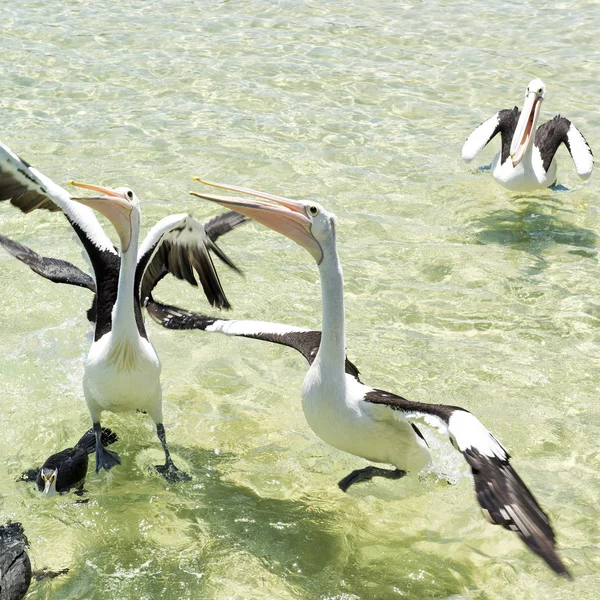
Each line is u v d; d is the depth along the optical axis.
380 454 5.02
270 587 4.55
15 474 5.33
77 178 9.07
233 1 14.78
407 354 6.64
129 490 5.29
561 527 4.95
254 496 5.29
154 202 8.71
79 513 5.03
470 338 6.88
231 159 9.73
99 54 12.39
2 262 7.71
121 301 5.09
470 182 9.52
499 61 12.55
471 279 7.70
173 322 6.01
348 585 4.59
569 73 12.14
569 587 4.54
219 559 4.74
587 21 14.02
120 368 5.20
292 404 6.18
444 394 6.17
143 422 5.97
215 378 6.44
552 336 6.88
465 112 11.09
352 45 13.08
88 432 5.67
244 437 5.84
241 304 7.30
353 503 5.25
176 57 12.41
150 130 10.32
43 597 4.41
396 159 9.94
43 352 6.56
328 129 10.57
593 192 9.41
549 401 6.12
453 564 4.74
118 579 4.56
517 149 8.60
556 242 8.37
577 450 5.63
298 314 7.18
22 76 11.55
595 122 10.73
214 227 6.41
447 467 5.46
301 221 4.76
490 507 3.81
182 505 5.17
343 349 4.88
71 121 10.44
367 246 8.22
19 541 4.52
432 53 12.83
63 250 7.88
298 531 4.98
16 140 9.84
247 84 11.70
